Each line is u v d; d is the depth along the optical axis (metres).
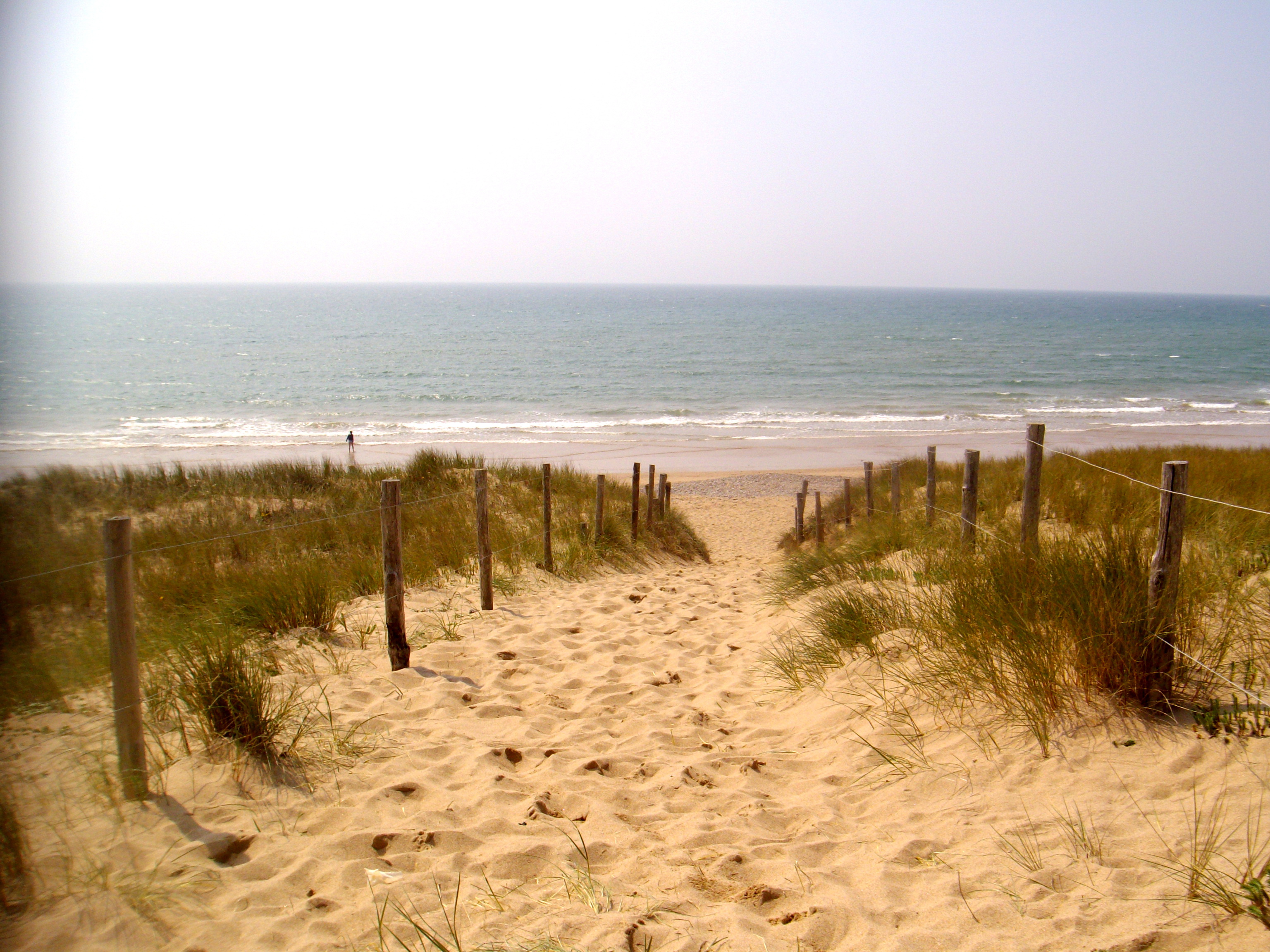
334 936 2.62
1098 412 39.50
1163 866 2.65
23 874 2.77
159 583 6.85
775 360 62.59
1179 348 76.94
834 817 3.42
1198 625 3.77
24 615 5.34
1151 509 7.38
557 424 35.41
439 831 3.28
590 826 3.42
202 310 144.62
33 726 3.89
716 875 3.00
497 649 5.96
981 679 4.16
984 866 2.86
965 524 6.76
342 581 7.49
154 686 4.25
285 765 3.75
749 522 18.86
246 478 13.61
